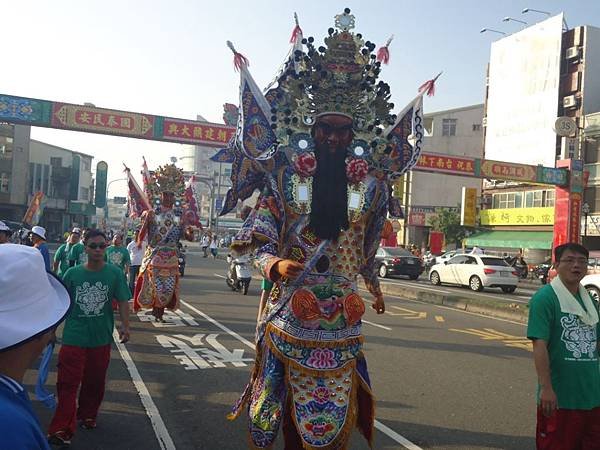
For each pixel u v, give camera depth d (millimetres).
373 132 3527
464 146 48844
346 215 3312
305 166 3293
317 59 3389
